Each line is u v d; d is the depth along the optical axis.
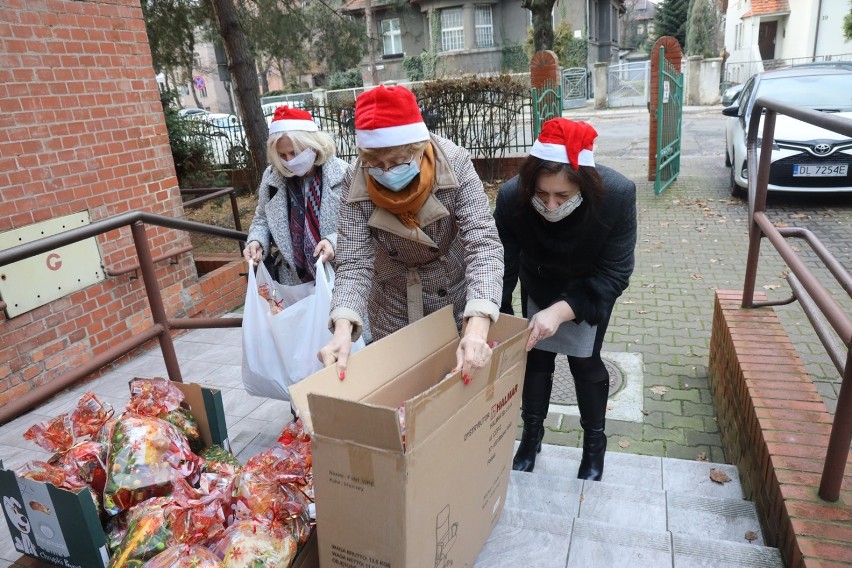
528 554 1.91
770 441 2.13
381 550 1.38
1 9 3.68
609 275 2.16
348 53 11.90
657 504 2.34
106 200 4.39
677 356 4.26
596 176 1.90
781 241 2.59
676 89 8.90
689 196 8.39
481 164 10.42
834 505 1.80
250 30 10.27
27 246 1.99
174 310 4.99
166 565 1.48
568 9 26.45
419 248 2.01
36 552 1.79
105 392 4.04
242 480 1.73
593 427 2.59
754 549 1.89
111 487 1.76
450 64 26.98
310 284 2.77
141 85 4.63
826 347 2.21
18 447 3.42
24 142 3.84
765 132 2.92
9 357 3.79
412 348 1.75
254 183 10.80
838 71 7.98
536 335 1.96
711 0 31.25
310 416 1.37
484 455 1.69
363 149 1.72
